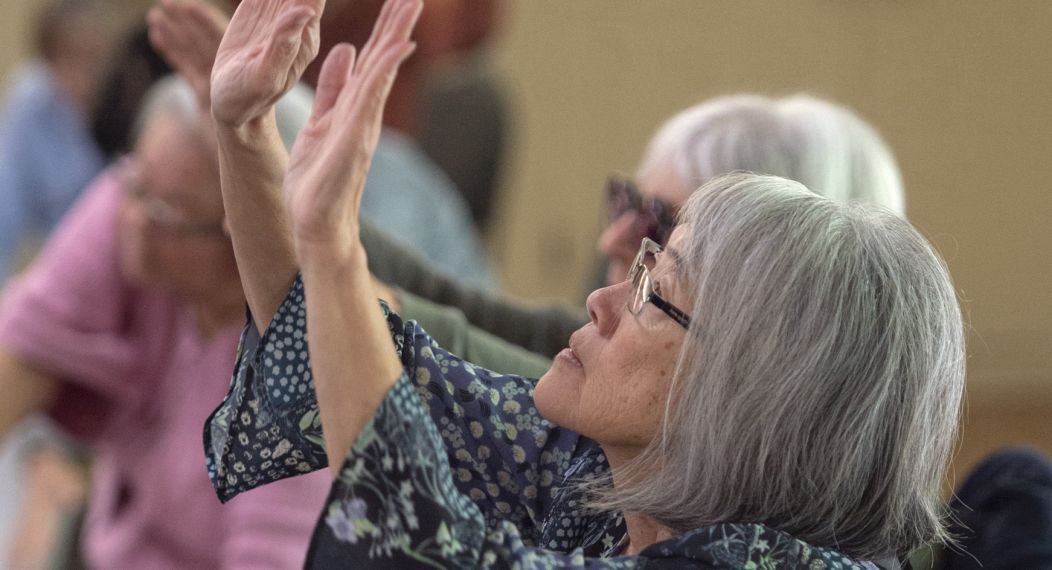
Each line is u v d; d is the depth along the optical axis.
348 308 4.23
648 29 20.05
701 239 4.64
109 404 8.41
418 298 6.64
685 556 4.48
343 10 8.26
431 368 5.28
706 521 4.61
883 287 4.54
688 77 20.09
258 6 4.61
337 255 4.22
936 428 4.64
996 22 19.67
